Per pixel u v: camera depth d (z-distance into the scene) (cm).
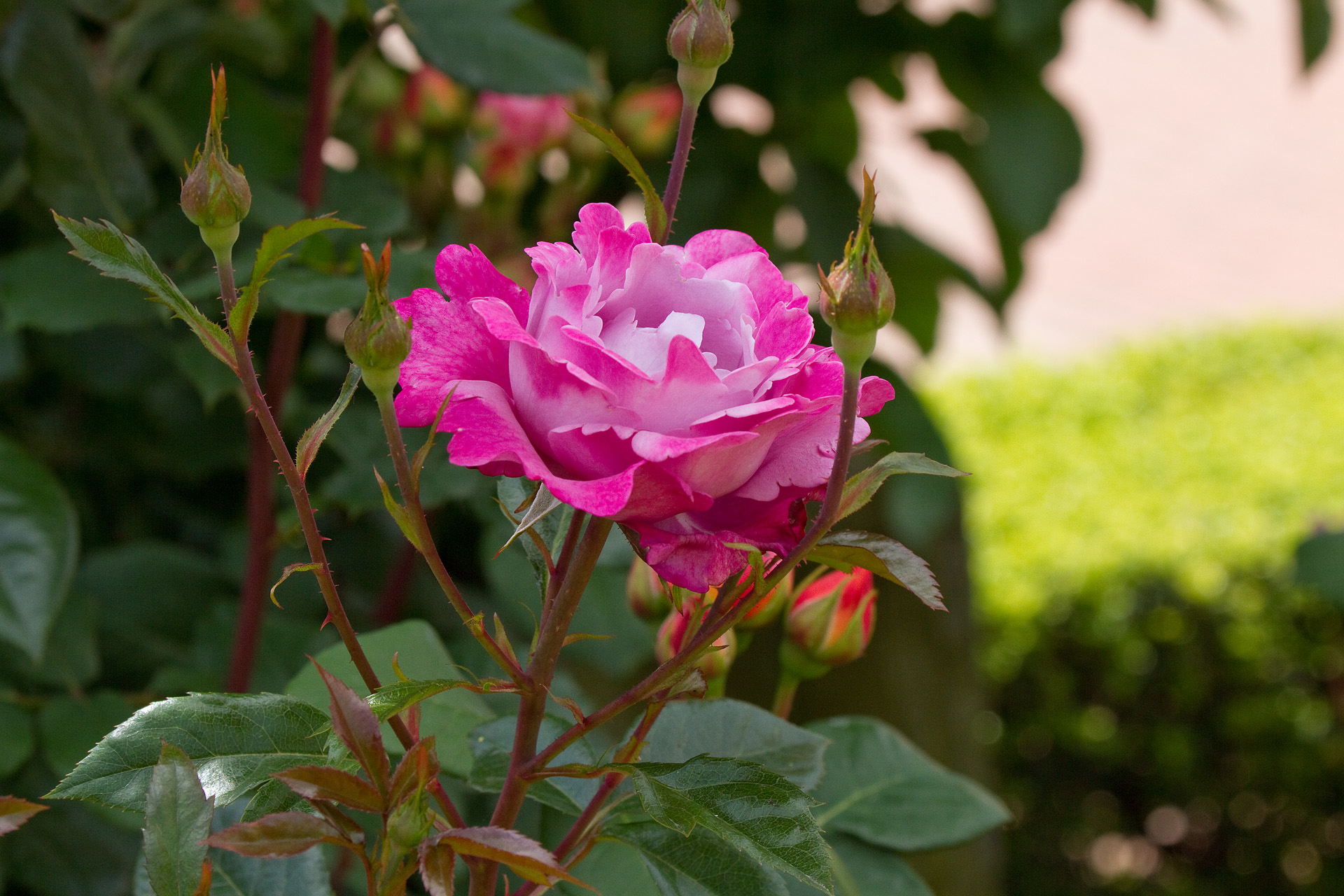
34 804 65
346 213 98
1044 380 462
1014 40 149
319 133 104
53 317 95
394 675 81
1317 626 303
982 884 216
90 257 65
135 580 119
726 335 68
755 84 162
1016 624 311
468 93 125
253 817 69
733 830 67
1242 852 312
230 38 136
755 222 168
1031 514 363
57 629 105
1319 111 870
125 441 131
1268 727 304
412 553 114
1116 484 384
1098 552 331
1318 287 671
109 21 108
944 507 165
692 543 66
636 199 149
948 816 84
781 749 77
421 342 67
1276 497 364
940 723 212
